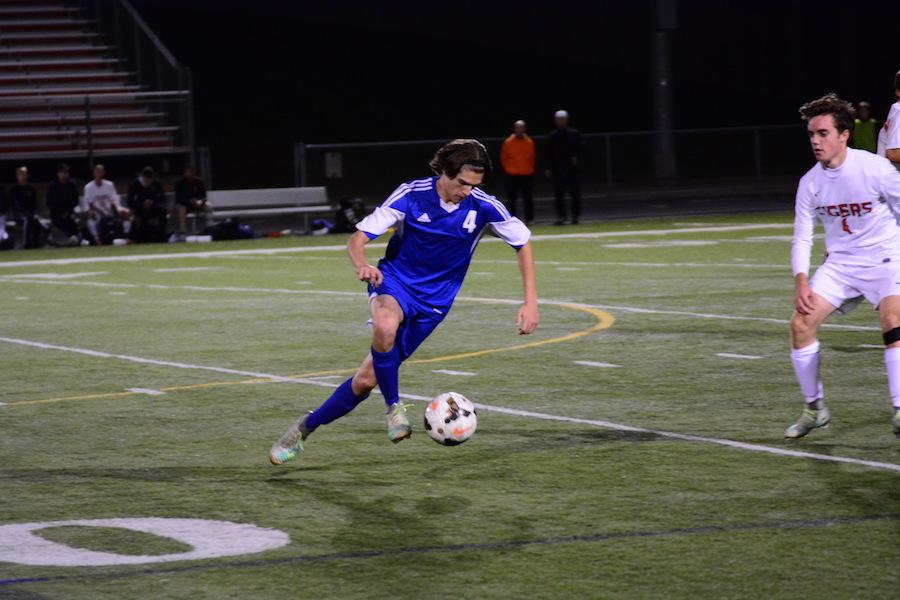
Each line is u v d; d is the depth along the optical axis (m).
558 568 16.80
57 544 18.31
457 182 21.08
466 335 40.22
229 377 33.34
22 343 40.91
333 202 102.06
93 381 33.22
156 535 18.73
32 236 87.50
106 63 116.00
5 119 103.44
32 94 108.56
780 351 35.44
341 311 47.69
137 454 24.38
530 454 23.66
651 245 75.81
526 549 17.69
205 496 21.02
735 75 165.38
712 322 41.84
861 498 20.00
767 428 25.53
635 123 157.00
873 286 23.11
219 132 145.75
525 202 94.81
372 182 102.75
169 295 55.22
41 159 100.88
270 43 169.25
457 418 20.92
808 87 158.25
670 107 116.88
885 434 24.72
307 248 82.69
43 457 24.28
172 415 28.33
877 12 150.38
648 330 40.41
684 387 30.42
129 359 36.94
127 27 114.94
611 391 30.14
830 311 23.64
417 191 21.38
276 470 22.84
